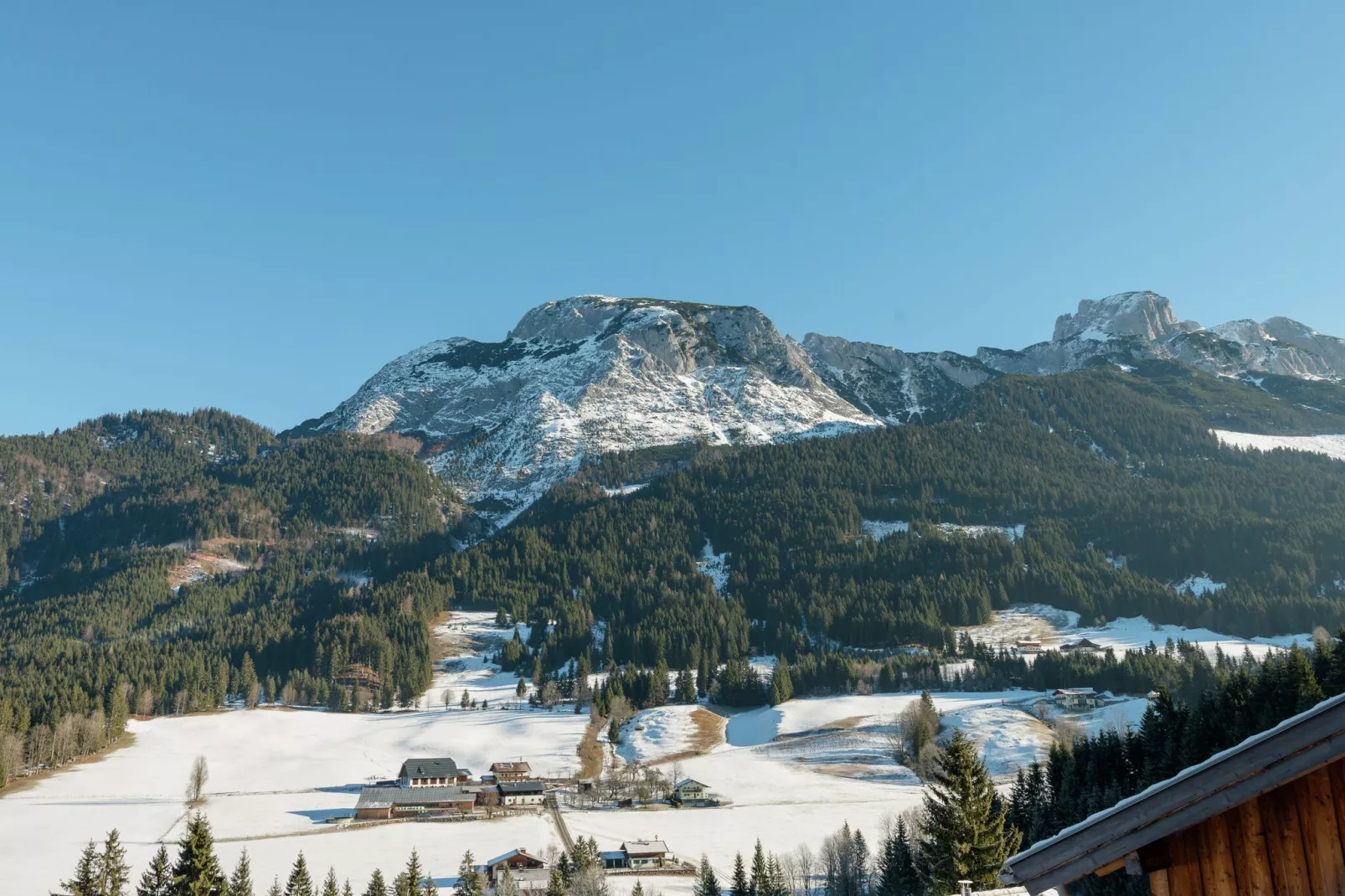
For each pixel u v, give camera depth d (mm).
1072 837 14578
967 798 56812
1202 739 74438
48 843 132625
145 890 89000
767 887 90125
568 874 105938
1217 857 14273
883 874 89312
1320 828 13523
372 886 94750
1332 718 12570
